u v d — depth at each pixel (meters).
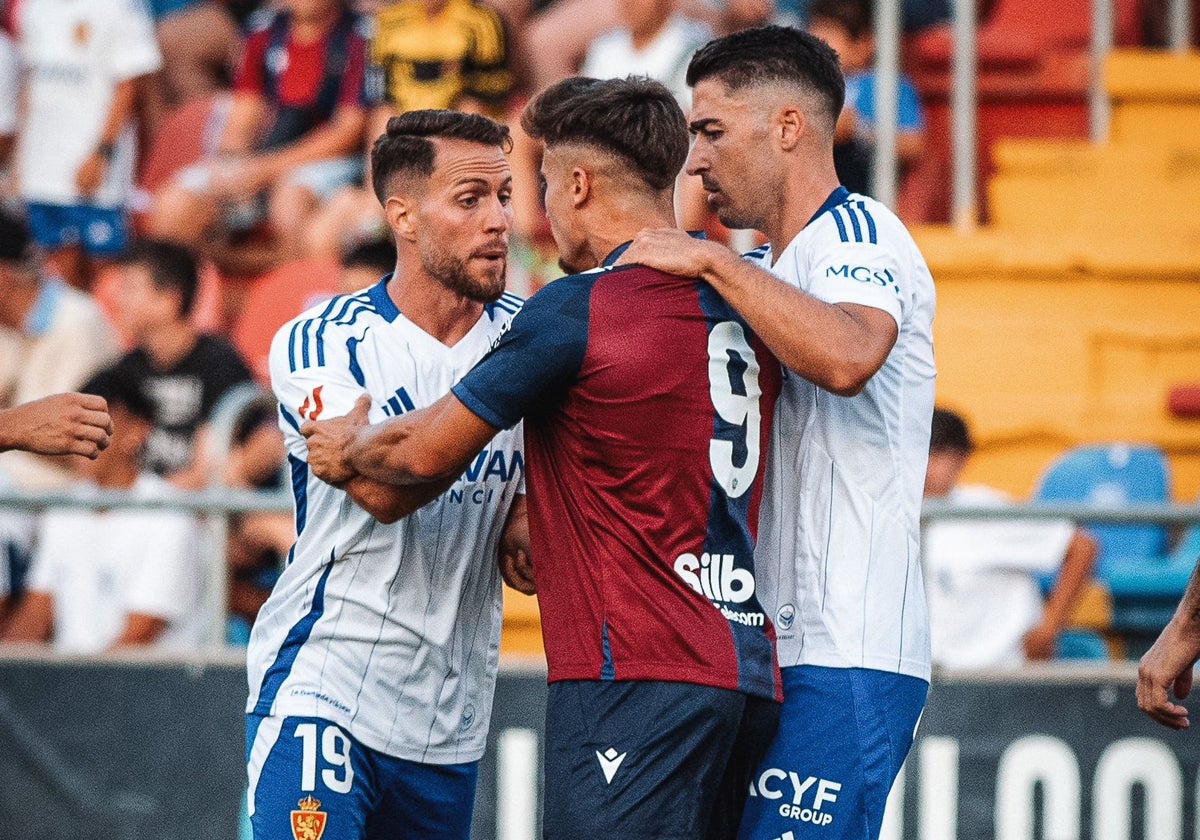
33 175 30.66
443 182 12.84
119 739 20.45
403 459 11.74
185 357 23.97
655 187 12.07
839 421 12.33
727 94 12.49
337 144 29.80
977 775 19.59
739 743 11.84
